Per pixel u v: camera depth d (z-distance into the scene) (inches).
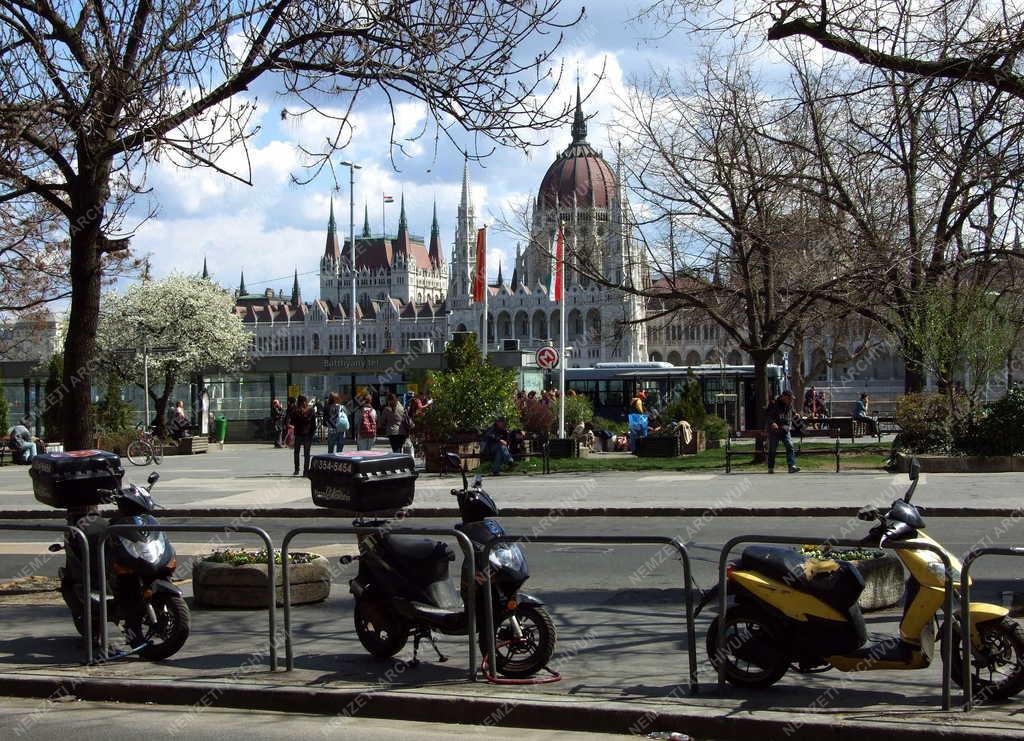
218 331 2561.5
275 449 1737.2
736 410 2003.0
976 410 983.0
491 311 7667.3
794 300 1128.2
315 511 761.0
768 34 429.4
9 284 856.9
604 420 1558.8
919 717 252.4
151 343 2500.0
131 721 280.2
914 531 282.0
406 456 334.3
